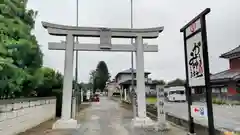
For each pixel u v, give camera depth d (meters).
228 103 29.30
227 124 12.30
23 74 8.82
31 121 10.91
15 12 8.78
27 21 9.91
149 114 16.17
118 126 12.00
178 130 10.25
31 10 10.25
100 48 12.67
